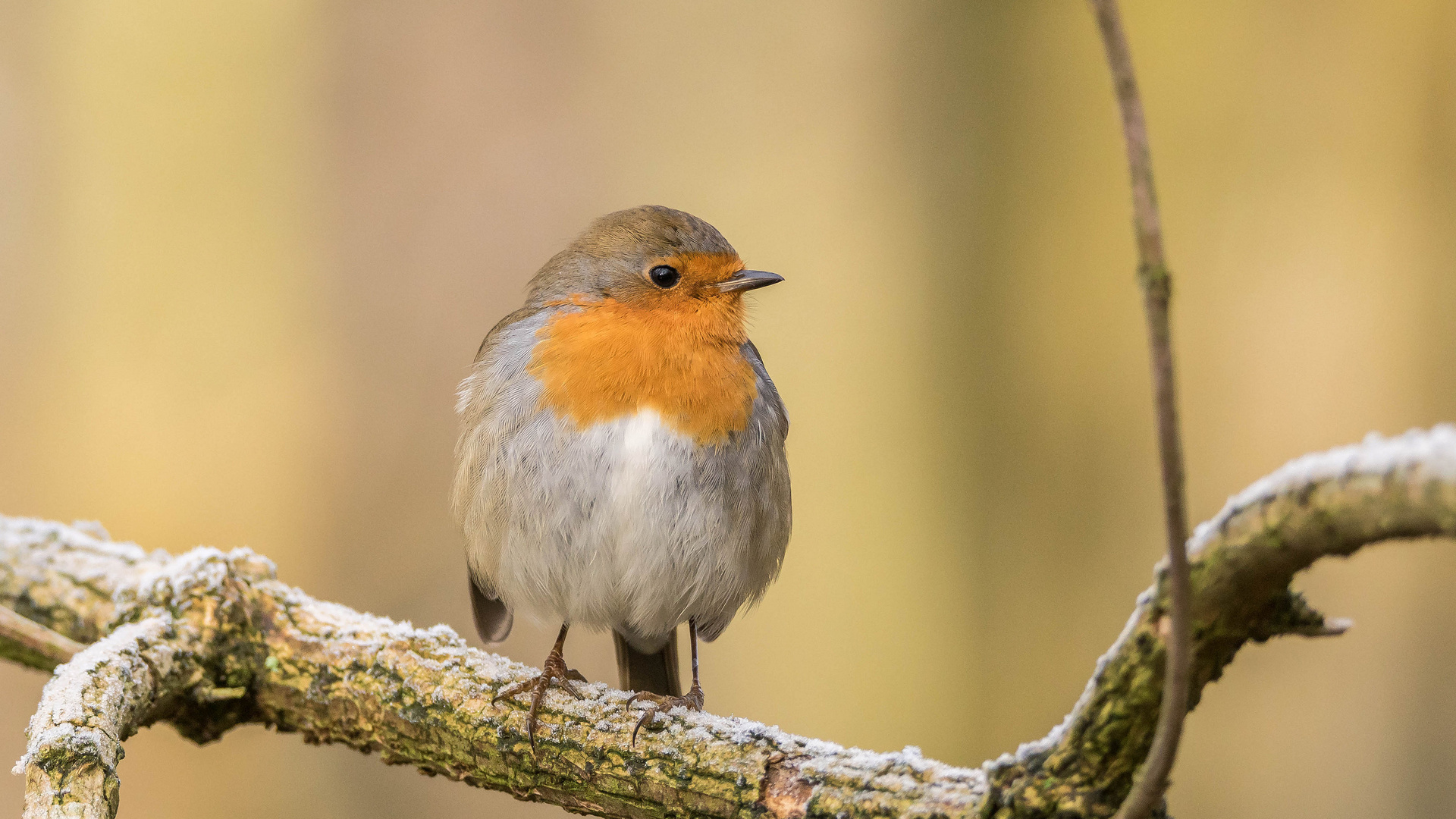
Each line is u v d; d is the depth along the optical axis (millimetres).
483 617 7797
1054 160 11648
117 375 10938
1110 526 11367
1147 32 11383
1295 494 3453
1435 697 10703
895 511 11492
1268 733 10828
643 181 11430
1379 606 10781
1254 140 11156
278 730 6508
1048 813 4047
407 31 11203
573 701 5695
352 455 10992
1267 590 3680
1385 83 10961
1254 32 11141
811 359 11578
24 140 11109
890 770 4785
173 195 11055
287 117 11117
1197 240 11234
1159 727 3488
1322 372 11000
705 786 5141
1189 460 11234
